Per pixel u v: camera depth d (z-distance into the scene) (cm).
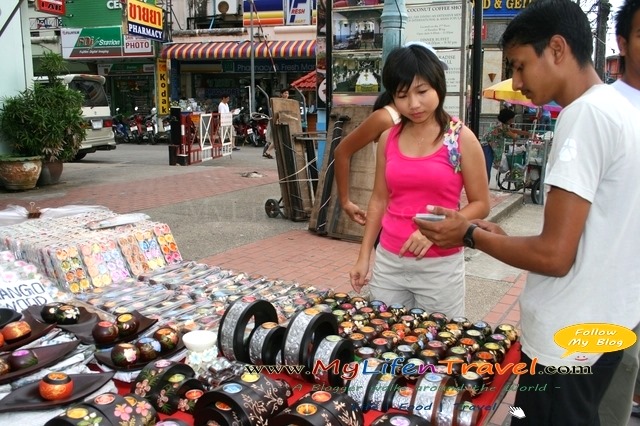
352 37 606
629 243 146
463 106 648
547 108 961
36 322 208
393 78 217
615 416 204
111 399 149
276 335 191
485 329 230
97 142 1279
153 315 235
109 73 2116
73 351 192
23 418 153
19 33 885
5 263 253
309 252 549
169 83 1991
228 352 194
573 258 145
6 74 878
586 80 151
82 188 912
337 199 598
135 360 185
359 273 261
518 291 461
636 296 150
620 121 138
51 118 890
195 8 1956
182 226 650
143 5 1698
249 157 1461
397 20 505
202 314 237
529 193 948
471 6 678
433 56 217
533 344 161
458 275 248
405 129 240
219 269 319
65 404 158
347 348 185
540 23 148
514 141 927
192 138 1277
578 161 138
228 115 1434
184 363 191
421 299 251
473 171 229
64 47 2012
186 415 165
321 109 721
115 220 339
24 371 173
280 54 1788
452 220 164
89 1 1948
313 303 246
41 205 757
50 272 282
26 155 897
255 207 769
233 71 1975
